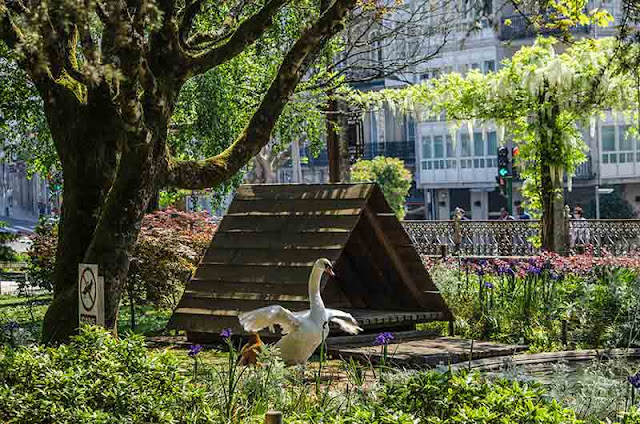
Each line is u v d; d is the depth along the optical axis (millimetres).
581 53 24156
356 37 26156
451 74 26328
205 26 16641
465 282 17172
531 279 15898
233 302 13625
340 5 11648
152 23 9773
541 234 25281
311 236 13727
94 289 9461
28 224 71938
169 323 13953
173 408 7254
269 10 11477
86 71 9078
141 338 8078
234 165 12023
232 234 14398
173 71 11070
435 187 63312
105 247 10906
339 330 13523
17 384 7496
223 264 14117
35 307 20141
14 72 20328
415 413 6672
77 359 7840
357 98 26266
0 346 12523
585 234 25172
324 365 12008
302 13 20625
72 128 11867
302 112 24594
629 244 24516
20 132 22859
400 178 57219
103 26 11227
